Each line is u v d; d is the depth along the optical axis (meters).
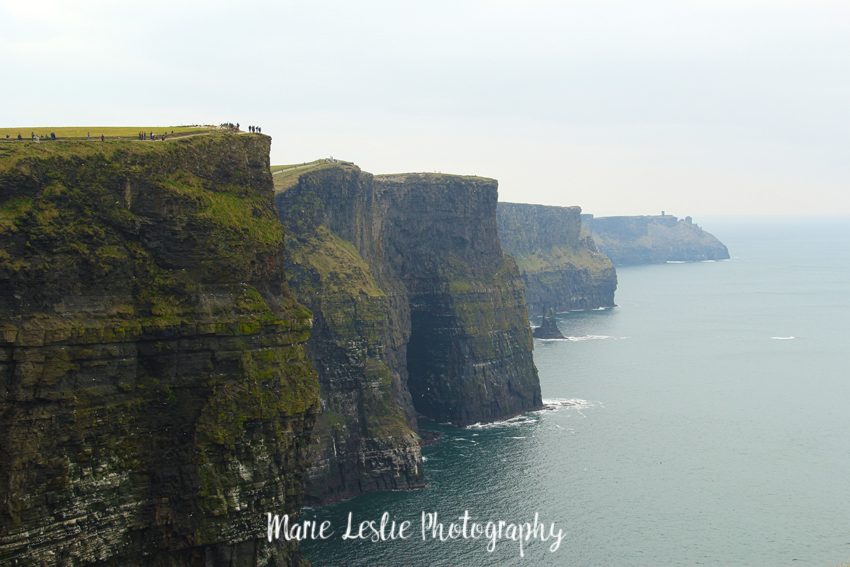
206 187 127.56
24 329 106.69
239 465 120.31
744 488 198.38
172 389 118.19
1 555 103.00
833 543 167.38
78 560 109.75
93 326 111.44
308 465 132.25
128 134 136.12
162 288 118.69
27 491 105.56
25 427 106.25
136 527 114.38
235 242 124.88
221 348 121.31
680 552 162.50
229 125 149.50
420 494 196.50
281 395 125.31
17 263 107.31
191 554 118.00
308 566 131.38
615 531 172.12
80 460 110.00
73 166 114.81
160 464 116.81
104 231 115.62
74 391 110.19
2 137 123.88
